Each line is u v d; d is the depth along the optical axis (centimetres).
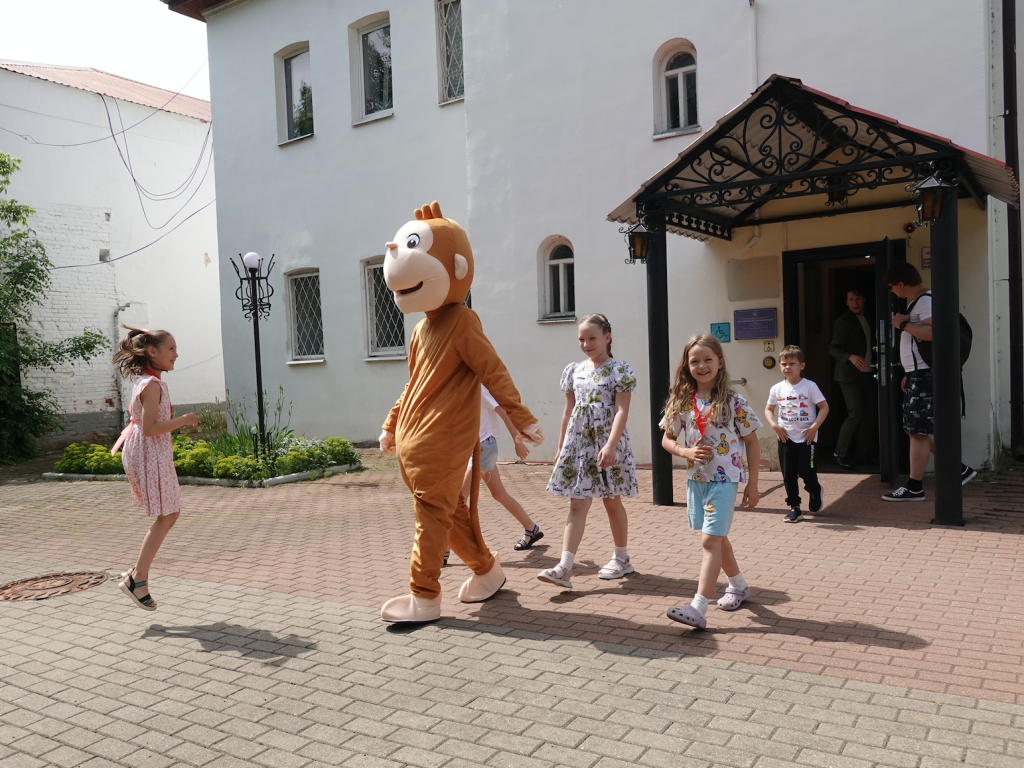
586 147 1026
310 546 681
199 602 526
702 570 429
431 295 461
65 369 1816
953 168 608
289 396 1480
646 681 364
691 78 966
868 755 290
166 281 2030
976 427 812
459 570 579
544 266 1083
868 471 880
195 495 999
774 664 378
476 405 473
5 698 381
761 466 927
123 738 333
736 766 287
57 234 1802
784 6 877
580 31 1023
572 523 508
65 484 1176
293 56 1466
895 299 796
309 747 317
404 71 1291
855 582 499
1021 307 895
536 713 337
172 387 2039
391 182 1318
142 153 1975
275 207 1477
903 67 815
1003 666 368
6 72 1706
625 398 496
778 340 912
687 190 720
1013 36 862
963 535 598
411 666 396
